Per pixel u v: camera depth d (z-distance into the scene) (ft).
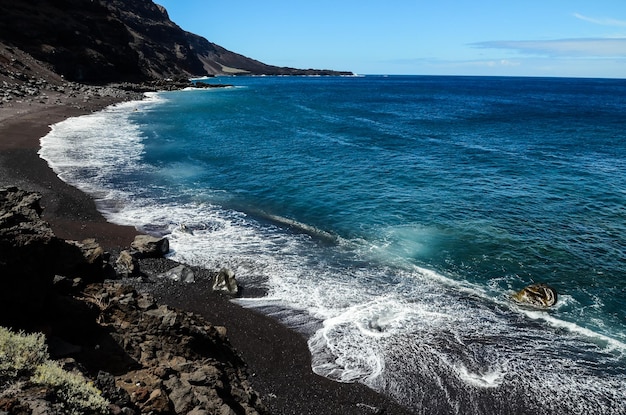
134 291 40.98
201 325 40.14
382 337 45.42
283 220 79.10
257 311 49.32
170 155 124.26
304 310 49.90
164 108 236.84
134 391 26.48
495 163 127.85
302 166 117.80
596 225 78.33
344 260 63.52
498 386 39.19
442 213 83.66
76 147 122.52
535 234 73.92
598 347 45.29
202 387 29.40
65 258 41.78
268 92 441.68
